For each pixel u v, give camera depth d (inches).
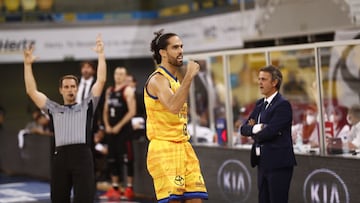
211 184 557.3
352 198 441.7
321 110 494.0
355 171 439.2
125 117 644.7
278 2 733.9
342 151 487.2
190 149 343.9
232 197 536.4
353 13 633.0
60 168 433.1
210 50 887.1
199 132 592.4
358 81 503.5
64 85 444.5
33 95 441.1
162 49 336.2
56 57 998.4
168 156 334.3
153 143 339.0
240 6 819.4
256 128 414.9
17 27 987.3
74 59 1007.6
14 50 985.5
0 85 1124.5
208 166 559.5
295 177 481.7
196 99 593.0
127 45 1016.9
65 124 431.8
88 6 1053.8
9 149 912.3
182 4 968.9
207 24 892.0
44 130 882.1
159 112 335.9
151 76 338.6
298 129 525.7
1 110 1013.2
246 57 572.1
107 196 649.0
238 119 568.4
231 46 842.2
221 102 573.3
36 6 1033.5
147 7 1050.7
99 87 445.7
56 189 437.7
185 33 947.3
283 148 409.4
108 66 1108.5
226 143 566.3
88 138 437.4
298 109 532.7
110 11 1051.3
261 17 769.6
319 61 498.9
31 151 841.5
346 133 491.5
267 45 743.1
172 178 332.8
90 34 1008.2
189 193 338.6
